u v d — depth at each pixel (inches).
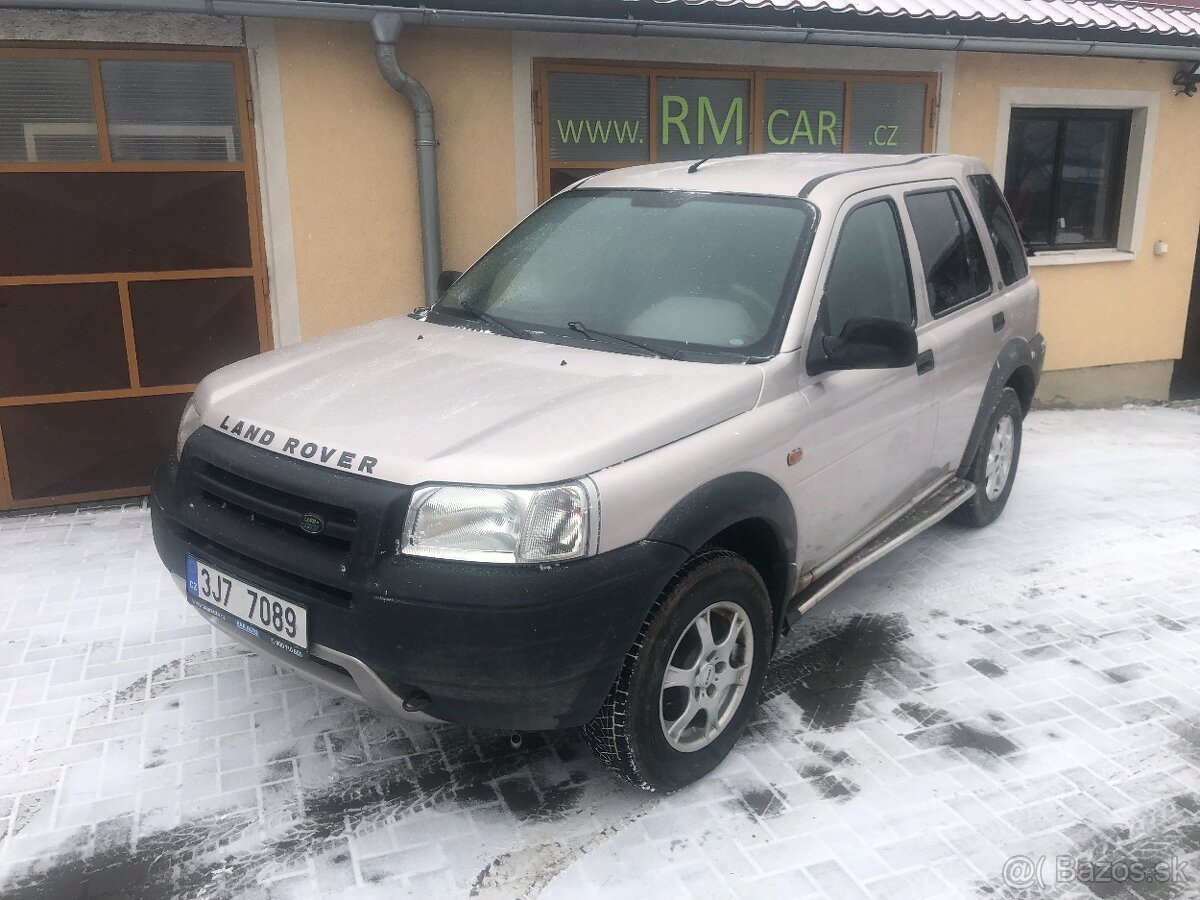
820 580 150.4
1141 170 338.0
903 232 165.9
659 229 152.4
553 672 104.2
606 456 108.3
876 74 285.9
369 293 241.4
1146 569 198.8
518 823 121.3
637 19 226.7
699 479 116.1
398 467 106.8
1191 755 135.3
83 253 215.3
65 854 115.0
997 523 224.5
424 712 109.3
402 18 212.8
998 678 155.8
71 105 208.7
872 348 131.5
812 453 136.6
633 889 110.1
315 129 227.3
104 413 224.4
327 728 140.5
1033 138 330.3
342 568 106.3
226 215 224.4
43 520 217.6
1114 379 357.4
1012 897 108.9
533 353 135.8
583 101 254.8
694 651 123.0
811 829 120.0
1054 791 127.4
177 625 169.5
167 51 211.9
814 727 141.8
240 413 124.3
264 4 200.5
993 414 200.4
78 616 172.2
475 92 242.2
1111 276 345.1
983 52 277.1
